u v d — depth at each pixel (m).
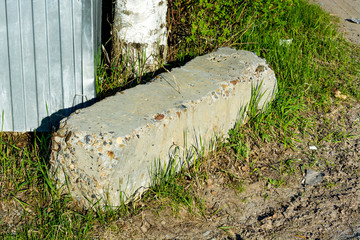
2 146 3.94
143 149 3.43
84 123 3.37
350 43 7.27
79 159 3.27
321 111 5.11
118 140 3.22
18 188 3.53
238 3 6.00
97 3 4.05
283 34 6.87
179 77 4.31
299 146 4.50
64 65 3.95
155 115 3.58
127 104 3.71
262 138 4.45
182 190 3.69
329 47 6.66
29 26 3.78
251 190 3.86
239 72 4.50
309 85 5.27
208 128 4.11
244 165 4.14
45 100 4.03
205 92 4.05
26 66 3.89
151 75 4.76
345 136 4.67
